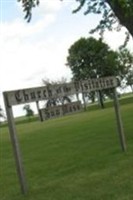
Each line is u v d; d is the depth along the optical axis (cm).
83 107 1792
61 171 1767
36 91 1549
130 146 2144
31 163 2144
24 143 3403
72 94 1711
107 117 5262
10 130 1465
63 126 4972
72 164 1900
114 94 1992
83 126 4241
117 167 1642
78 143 2720
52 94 1612
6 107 1454
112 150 2098
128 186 1337
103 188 1355
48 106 1644
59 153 2380
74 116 7625
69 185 1466
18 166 1476
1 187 1667
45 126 5812
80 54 11775
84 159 1980
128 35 2966
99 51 11781
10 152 2969
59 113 1677
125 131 2866
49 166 1964
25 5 2719
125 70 12038
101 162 1808
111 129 3331
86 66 11838
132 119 3869
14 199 1414
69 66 11906
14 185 1673
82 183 1462
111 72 11775
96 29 2972
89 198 1267
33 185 1570
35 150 2747
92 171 1647
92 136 3012
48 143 3088
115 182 1406
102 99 10450
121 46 3036
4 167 2217
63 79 9712
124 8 2469
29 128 6053
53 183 1548
